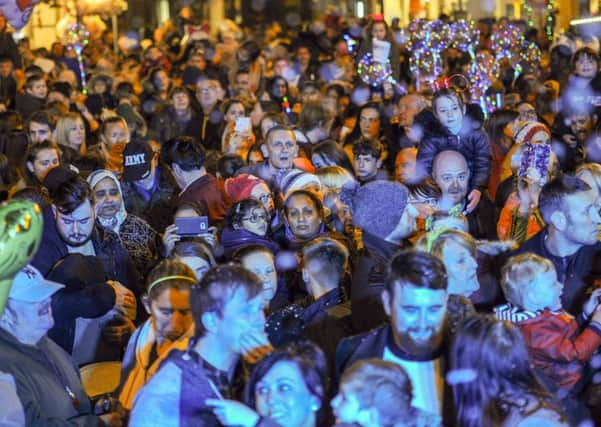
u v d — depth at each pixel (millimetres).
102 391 6277
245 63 19234
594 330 5637
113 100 17922
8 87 19391
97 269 7027
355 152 10617
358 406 4270
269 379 4484
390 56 16625
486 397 4402
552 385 4805
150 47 24828
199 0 38344
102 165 10945
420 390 4590
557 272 6398
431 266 4492
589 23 22875
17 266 4719
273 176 10227
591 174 7312
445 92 9852
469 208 9008
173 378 4645
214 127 15344
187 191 9266
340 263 6203
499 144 10562
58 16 31625
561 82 15078
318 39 23688
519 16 29922
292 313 5969
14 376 5078
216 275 4648
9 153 11672
